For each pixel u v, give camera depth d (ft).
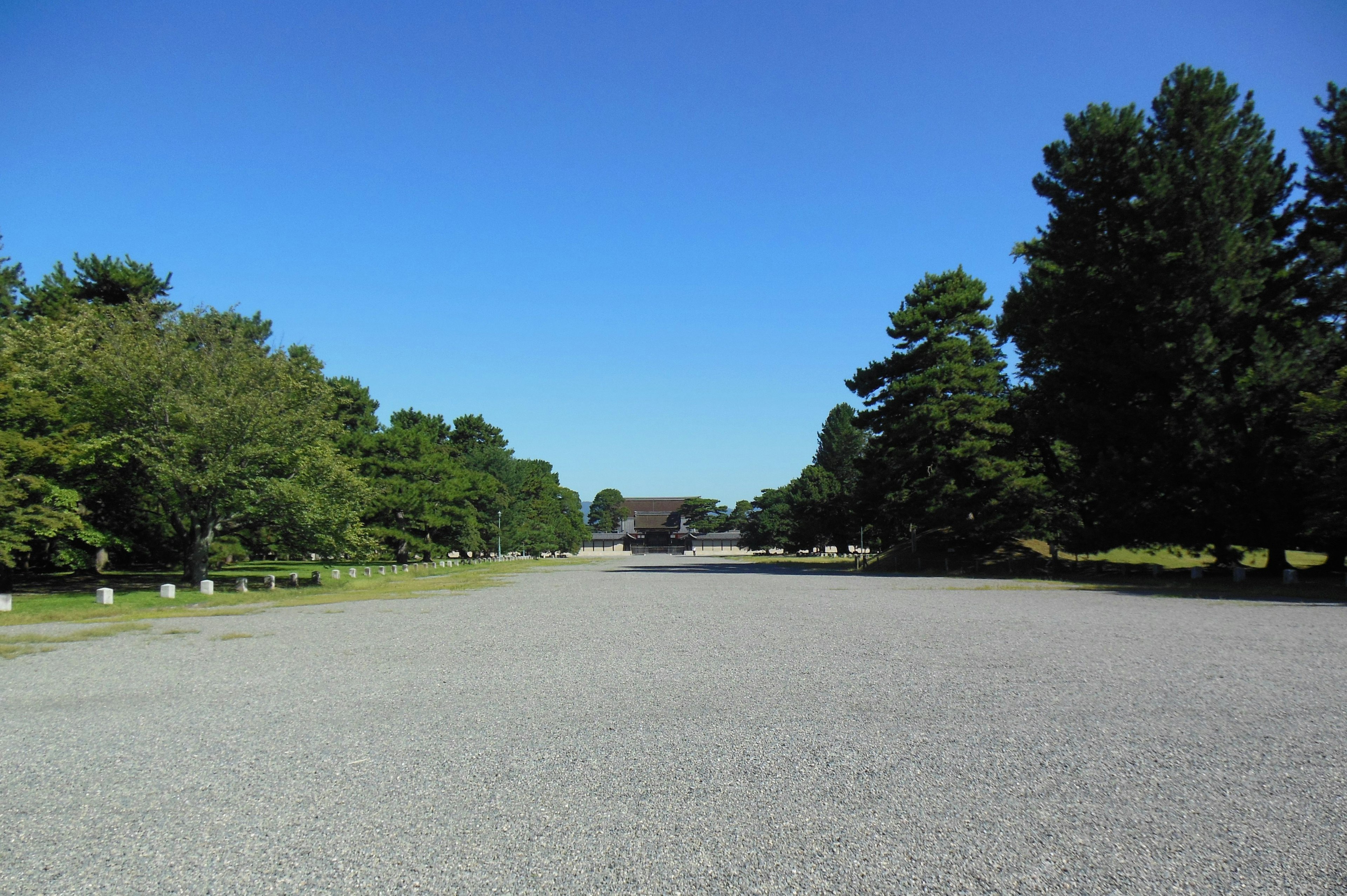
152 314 128.16
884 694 30.17
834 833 16.75
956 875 14.75
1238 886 14.25
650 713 27.50
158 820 17.79
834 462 316.40
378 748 23.38
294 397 113.19
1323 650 40.04
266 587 106.63
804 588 100.22
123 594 91.25
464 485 226.99
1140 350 107.65
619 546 600.39
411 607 75.00
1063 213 120.47
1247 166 107.55
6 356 88.28
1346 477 86.63
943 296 155.02
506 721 26.58
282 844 16.39
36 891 14.34
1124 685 31.35
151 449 94.73
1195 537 106.73
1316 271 100.83
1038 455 153.28
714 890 14.19
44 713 28.73
